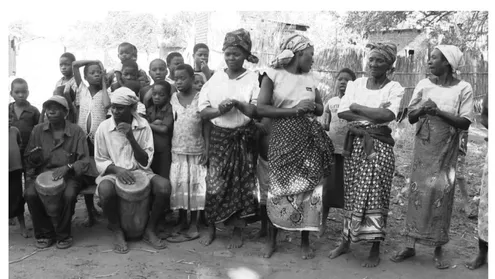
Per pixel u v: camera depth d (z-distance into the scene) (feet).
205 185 15.30
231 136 13.92
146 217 14.19
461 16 31.37
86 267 12.54
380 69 12.78
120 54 17.89
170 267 12.72
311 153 13.28
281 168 13.24
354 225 12.80
